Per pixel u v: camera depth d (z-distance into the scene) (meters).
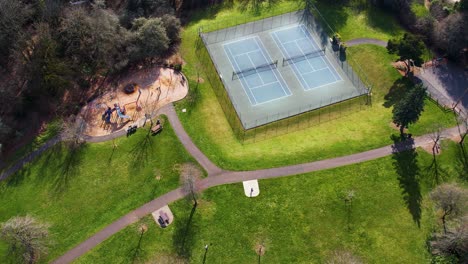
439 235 62.25
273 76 90.75
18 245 64.25
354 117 83.44
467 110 84.00
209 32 100.25
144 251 64.50
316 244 64.62
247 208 68.56
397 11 104.69
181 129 80.50
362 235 65.38
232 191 70.75
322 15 104.19
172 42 98.12
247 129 81.44
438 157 75.06
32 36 90.75
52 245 66.06
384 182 71.44
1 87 84.94
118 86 89.00
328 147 76.75
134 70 92.06
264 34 99.69
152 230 66.69
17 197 72.12
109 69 91.56
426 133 78.94
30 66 85.12
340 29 100.88
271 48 96.50
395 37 98.50
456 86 88.81
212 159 75.56
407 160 74.44
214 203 69.44
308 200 69.25
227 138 79.88
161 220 67.44
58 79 84.62
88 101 86.44
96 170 74.81
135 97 86.56
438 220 66.75
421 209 68.19
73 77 89.06
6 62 89.75
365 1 107.38
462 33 92.12
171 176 73.31
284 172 73.00
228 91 87.75
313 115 83.88
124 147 77.81
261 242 64.94
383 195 69.81
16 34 87.31
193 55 95.38
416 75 90.75
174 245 64.88
